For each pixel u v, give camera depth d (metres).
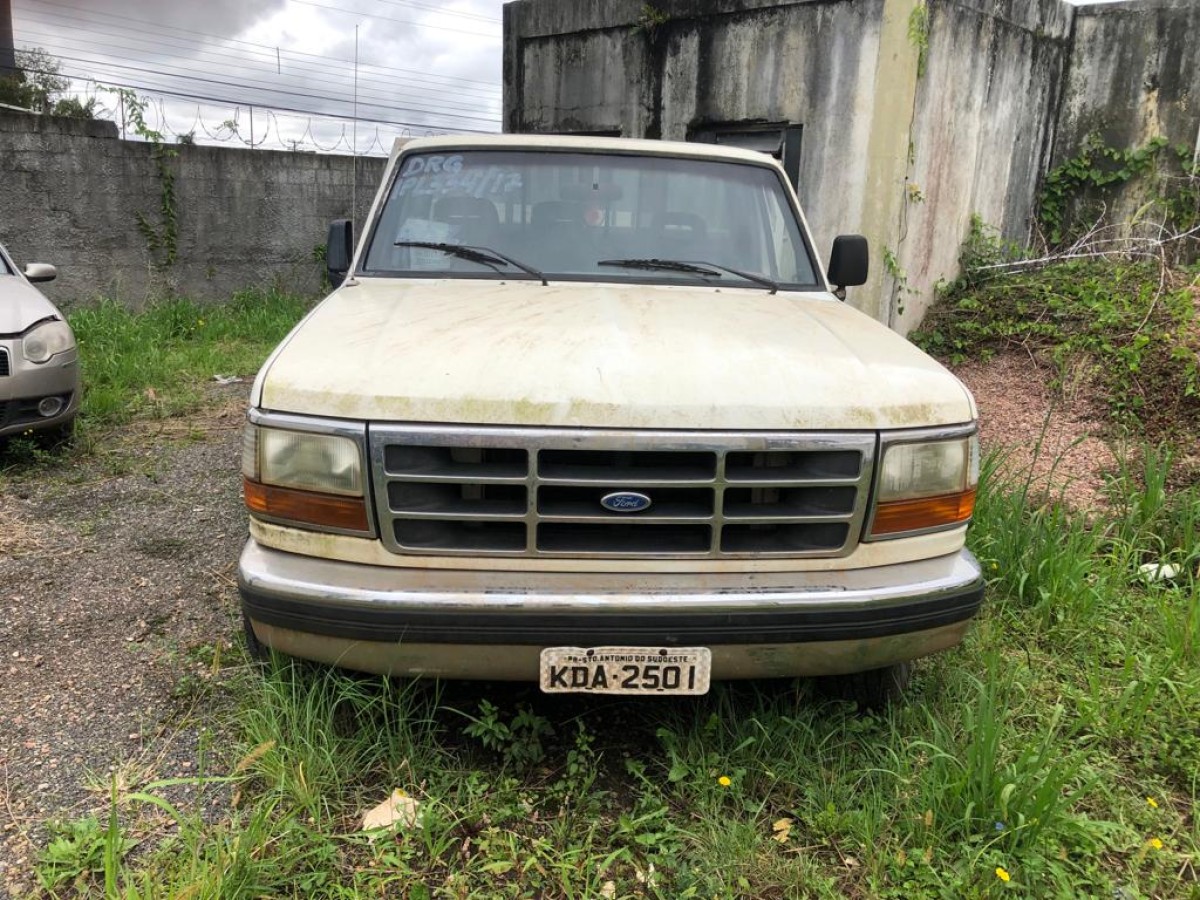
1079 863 2.30
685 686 2.28
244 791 2.45
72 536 4.30
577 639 2.21
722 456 2.23
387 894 2.15
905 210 6.95
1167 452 4.97
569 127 9.20
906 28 6.54
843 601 2.28
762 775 2.59
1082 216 8.88
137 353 8.37
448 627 2.20
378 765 2.57
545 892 2.18
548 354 2.35
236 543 4.25
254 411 2.33
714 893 2.15
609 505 2.23
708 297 3.13
